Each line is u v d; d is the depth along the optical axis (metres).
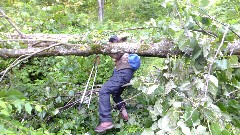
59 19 6.54
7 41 3.91
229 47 3.60
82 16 7.02
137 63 3.92
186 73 3.51
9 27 5.48
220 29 3.33
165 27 3.51
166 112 3.09
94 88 4.81
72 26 6.52
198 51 3.33
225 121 3.09
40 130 3.15
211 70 3.33
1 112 2.72
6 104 2.93
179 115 3.04
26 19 6.66
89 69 4.95
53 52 3.98
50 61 5.20
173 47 3.78
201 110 2.91
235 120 3.38
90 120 4.24
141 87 3.51
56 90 4.19
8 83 4.46
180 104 3.06
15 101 2.91
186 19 3.29
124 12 10.77
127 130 4.07
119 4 11.06
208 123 2.78
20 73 4.89
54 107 4.22
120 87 3.93
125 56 3.93
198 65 3.43
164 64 3.68
